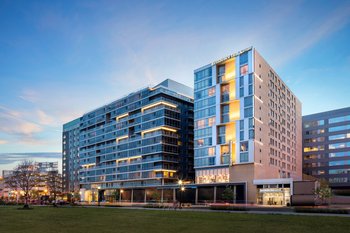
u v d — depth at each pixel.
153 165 139.75
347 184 148.75
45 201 137.75
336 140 155.88
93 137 182.50
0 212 62.41
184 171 143.88
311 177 150.38
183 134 146.50
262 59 113.75
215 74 117.38
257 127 105.31
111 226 33.75
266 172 107.69
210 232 28.19
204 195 111.56
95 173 175.25
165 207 80.88
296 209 57.41
